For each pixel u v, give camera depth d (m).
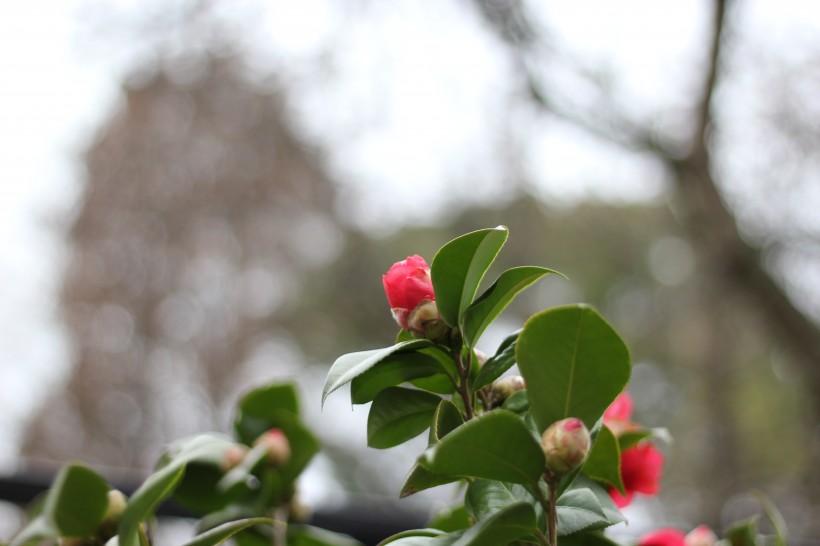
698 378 8.34
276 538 0.94
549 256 8.90
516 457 0.56
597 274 8.94
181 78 9.25
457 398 0.70
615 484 0.68
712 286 7.03
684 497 7.95
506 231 0.61
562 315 0.56
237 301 9.66
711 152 5.19
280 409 1.02
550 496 0.57
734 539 0.89
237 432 1.01
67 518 0.79
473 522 0.72
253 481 0.97
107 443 8.42
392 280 0.66
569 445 0.55
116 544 0.74
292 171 9.83
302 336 10.09
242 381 9.52
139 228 9.30
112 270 9.11
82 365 8.52
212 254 9.69
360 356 0.62
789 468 7.52
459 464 0.56
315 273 10.16
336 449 7.19
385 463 7.31
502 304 0.66
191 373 9.24
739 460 7.81
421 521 1.55
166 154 9.48
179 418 9.06
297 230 10.08
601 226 8.85
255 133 9.64
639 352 8.81
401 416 0.68
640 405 8.65
